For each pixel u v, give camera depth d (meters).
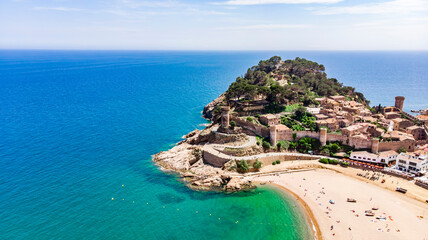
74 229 87.75
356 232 87.56
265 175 124.62
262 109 175.12
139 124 195.38
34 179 115.81
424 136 151.12
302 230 89.88
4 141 156.88
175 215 96.81
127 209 98.94
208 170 127.69
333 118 160.00
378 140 131.62
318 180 118.88
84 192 108.00
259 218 96.00
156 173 125.19
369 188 111.50
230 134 146.00
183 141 158.75
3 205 97.69
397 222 91.31
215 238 86.19
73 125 189.75
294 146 142.25
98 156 140.25
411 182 114.06
